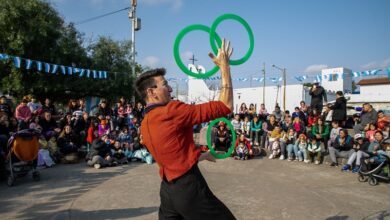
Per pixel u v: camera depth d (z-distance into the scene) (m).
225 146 9.92
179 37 2.66
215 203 2.16
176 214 2.23
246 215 4.74
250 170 8.24
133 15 15.62
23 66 13.66
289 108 30.11
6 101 8.91
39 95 15.74
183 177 2.11
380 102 25.30
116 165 8.60
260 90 32.41
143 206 5.09
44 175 7.31
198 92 24.92
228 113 2.17
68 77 15.13
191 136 2.20
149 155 9.02
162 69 2.26
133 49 15.78
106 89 16.36
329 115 10.65
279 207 5.12
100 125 9.71
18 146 6.30
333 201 5.52
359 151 7.86
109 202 5.29
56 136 9.12
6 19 13.05
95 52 17.20
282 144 9.70
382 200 5.63
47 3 14.61
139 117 11.39
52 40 14.74
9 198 5.52
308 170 8.25
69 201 5.35
